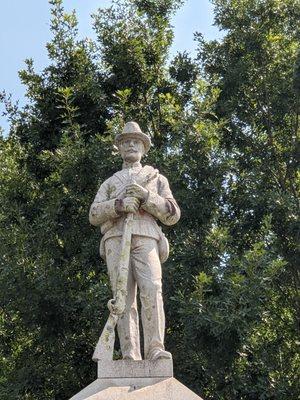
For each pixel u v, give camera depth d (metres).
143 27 15.93
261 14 15.81
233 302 11.84
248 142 15.55
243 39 15.65
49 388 13.95
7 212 14.73
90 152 13.59
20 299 13.73
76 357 14.22
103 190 7.39
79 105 15.16
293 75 14.34
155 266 7.00
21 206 14.88
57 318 13.77
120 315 6.82
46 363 14.22
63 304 13.45
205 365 12.80
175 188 13.52
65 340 14.24
